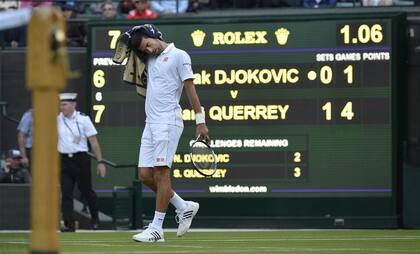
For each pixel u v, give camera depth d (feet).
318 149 79.56
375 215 79.71
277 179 79.97
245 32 79.97
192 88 49.49
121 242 51.98
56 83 19.44
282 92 79.56
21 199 76.48
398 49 78.89
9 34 95.50
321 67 79.36
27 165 83.25
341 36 79.20
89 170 76.48
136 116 81.25
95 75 81.51
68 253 41.55
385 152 79.30
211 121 80.23
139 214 78.89
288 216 79.92
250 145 79.97
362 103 79.15
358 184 79.41
